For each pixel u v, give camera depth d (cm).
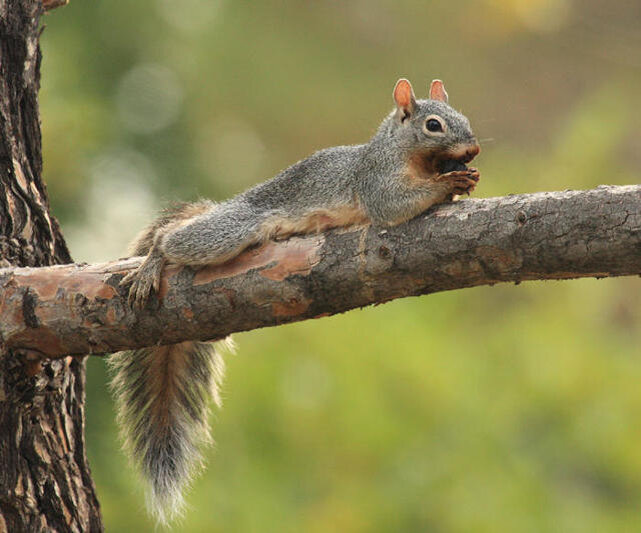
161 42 1773
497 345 1306
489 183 1455
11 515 715
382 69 2103
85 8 1705
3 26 786
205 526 1142
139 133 1706
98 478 1272
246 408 1211
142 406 865
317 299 688
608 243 610
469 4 2050
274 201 852
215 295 700
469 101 2148
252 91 1959
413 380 1231
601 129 1541
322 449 1204
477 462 1191
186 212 898
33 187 780
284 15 2045
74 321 708
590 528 1173
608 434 1239
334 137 2041
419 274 663
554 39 2064
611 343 1359
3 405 718
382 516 1161
